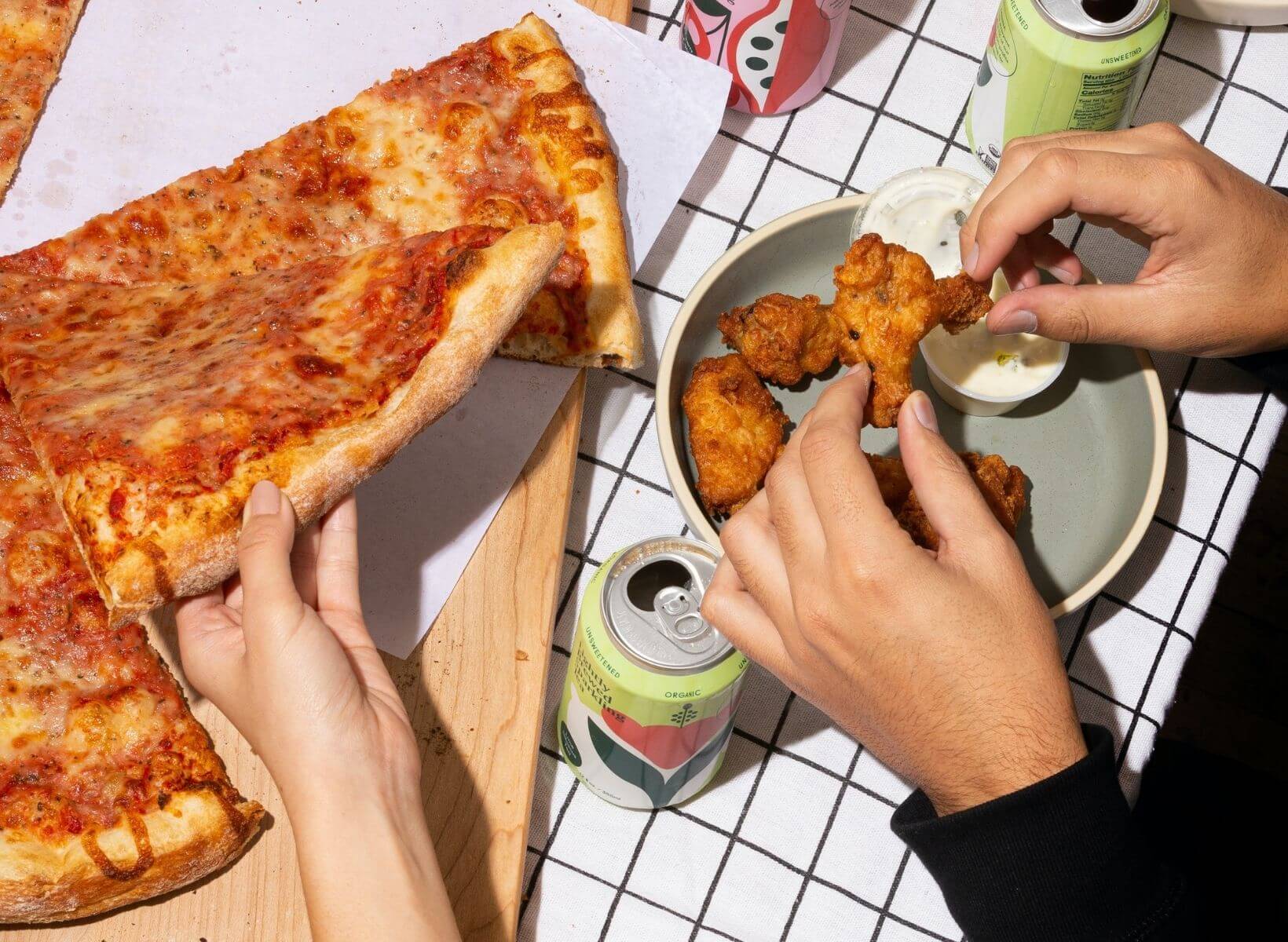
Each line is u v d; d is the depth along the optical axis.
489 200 0.70
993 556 0.54
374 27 0.73
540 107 0.71
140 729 0.63
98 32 0.72
